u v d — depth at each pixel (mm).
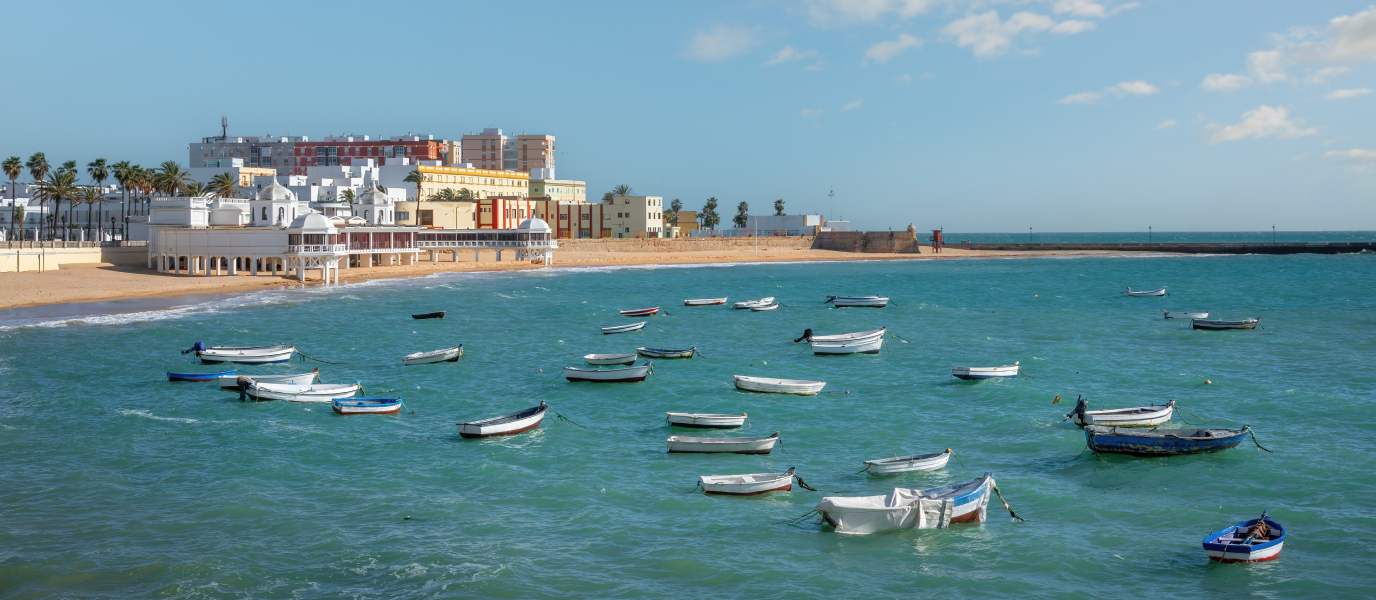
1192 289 139625
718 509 38125
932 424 51938
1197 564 32531
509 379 65500
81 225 169750
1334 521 36125
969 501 36312
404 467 43500
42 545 33438
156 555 32656
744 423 51688
